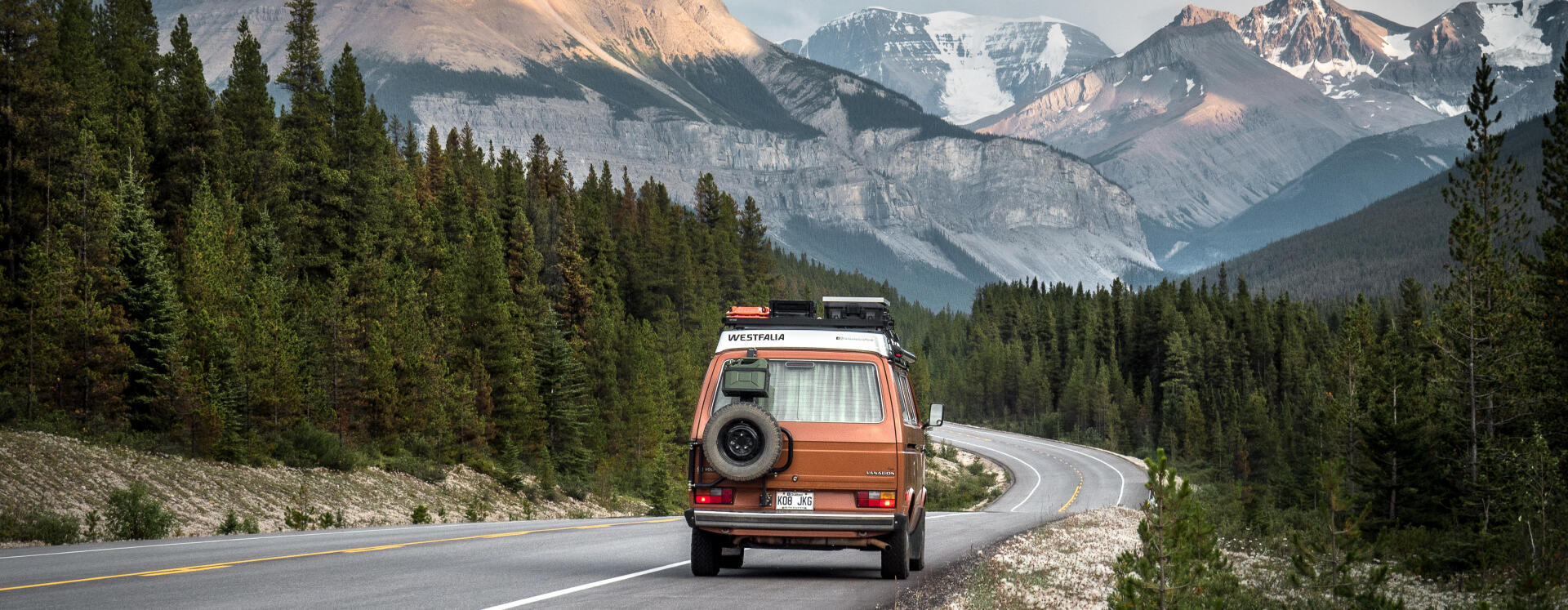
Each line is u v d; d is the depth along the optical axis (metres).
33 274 39.66
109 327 38.84
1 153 49.56
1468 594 15.19
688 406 98.31
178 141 65.19
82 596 10.19
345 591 10.80
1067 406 168.88
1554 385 28.38
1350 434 55.38
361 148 77.62
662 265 130.38
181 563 13.30
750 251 162.38
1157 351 179.75
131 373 40.34
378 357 53.59
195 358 41.31
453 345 67.81
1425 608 13.48
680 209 169.25
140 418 39.97
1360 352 62.75
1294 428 131.75
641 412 83.19
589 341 90.38
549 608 9.85
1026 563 14.93
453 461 56.19
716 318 119.88
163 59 77.44
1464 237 30.30
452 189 96.62
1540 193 27.53
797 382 12.54
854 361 12.59
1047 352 199.00
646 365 90.38
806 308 14.00
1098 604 11.12
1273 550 21.64
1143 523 8.98
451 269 78.88
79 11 71.81
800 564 14.95
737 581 12.34
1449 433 30.45
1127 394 164.38
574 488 62.44
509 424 67.25
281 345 46.66
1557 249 27.05
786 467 12.27
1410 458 31.00
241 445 39.09
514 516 50.41
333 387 53.09
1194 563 8.80
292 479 39.66
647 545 17.47
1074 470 107.62
